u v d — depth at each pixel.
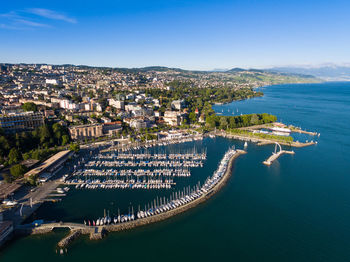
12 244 166.12
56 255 158.75
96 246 166.38
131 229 181.50
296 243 173.00
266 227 188.75
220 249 166.38
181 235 178.62
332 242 174.38
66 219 189.50
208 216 199.88
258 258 159.50
